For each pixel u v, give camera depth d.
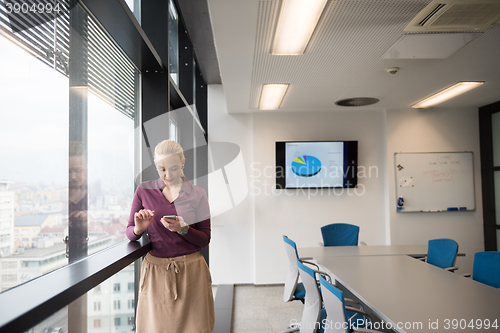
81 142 1.21
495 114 4.93
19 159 0.83
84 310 1.25
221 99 5.26
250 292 4.78
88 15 1.31
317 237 5.13
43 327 0.97
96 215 1.34
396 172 5.12
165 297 1.56
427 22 2.21
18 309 0.65
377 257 3.39
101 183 1.40
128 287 1.78
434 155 5.15
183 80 3.59
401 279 2.60
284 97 4.30
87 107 1.27
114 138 1.57
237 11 2.05
